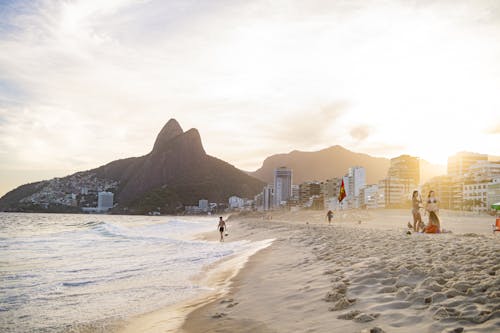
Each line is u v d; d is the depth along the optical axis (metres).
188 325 6.51
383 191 145.75
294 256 13.44
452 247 9.58
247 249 20.19
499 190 96.50
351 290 6.50
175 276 12.78
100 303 9.14
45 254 20.78
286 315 5.97
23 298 9.91
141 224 86.12
